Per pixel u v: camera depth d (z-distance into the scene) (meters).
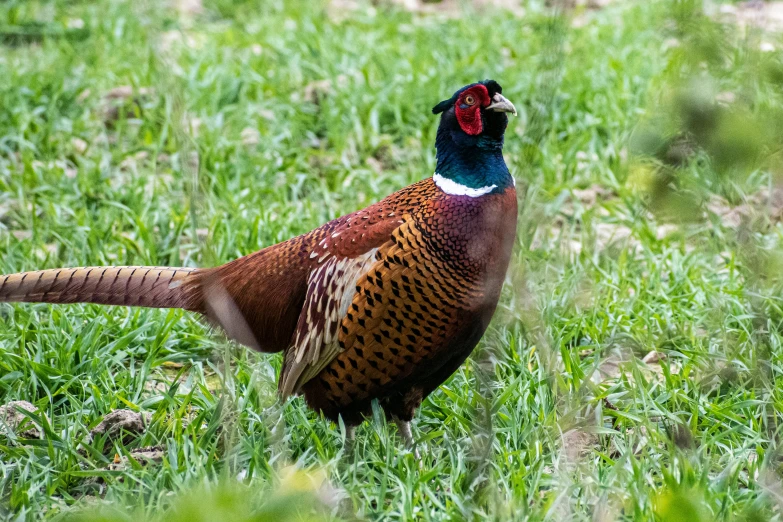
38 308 11.20
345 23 20.75
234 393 8.79
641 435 8.48
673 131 6.41
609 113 15.79
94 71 17.66
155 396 9.48
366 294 8.04
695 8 6.46
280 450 8.16
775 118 6.13
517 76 16.84
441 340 8.14
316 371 8.39
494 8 21.92
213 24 21.92
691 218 6.86
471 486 7.66
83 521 6.02
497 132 8.20
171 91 9.00
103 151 15.20
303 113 16.30
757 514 7.00
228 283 8.78
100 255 12.12
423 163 14.80
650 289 11.62
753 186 12.27
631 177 13.70
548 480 7.86
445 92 16.55
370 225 8.23
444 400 9.41
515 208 8.38
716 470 8.16
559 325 10.68
